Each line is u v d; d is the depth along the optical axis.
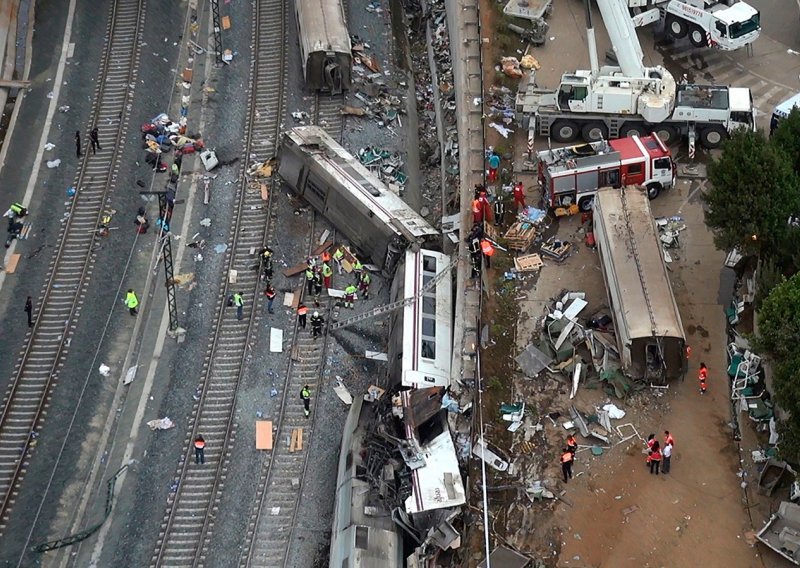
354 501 119.25
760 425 125.25
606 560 115.56
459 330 135.38
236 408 135.75
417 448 122.25
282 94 176.12
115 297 149.25
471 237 145.25
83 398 138.25
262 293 148.25
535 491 121.31
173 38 187.50
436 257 143.25
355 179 153.12
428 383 130.50
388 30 189.38
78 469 131.88
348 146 167.38
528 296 141.12
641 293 129.62
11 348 143.50
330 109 173.12
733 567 114.00
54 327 145.38
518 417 128.12
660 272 131.88
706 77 168.62
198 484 128.12
